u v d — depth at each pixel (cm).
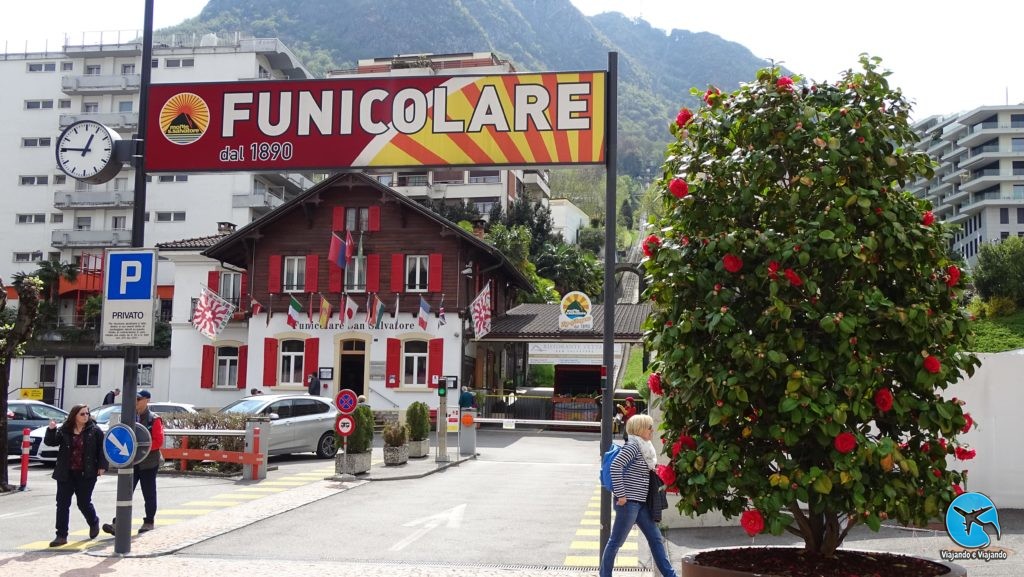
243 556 1084
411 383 3538
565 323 3753
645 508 866
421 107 1009
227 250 3725
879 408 629
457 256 3559
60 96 7012
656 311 743
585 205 12594
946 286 677
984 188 11356
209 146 1048
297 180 7012
